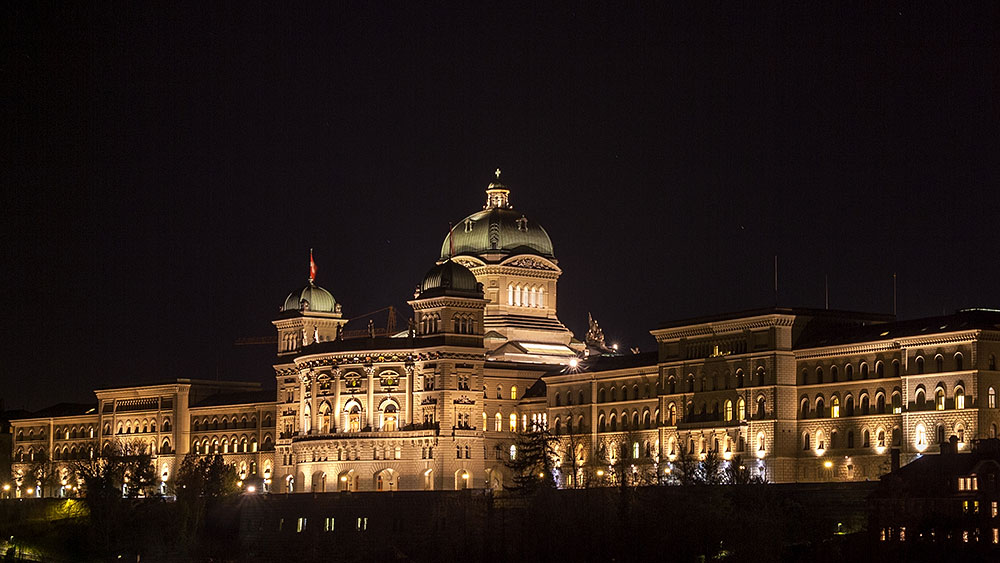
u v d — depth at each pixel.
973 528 188.62
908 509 197.12
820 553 197.88
